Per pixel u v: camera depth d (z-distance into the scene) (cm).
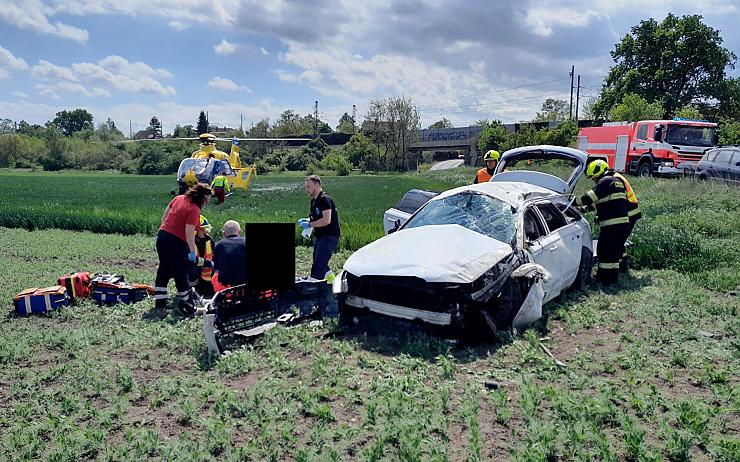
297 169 8569
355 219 1797
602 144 3234
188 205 776
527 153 1105
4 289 929
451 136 9306
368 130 8862
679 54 5206
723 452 396
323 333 681
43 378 562
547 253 762
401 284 635
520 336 664
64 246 1395
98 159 9125
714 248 1113
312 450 414
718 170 2316
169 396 518
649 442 418
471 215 778
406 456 397
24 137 9538
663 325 700
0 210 1889
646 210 1703
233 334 663
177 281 782
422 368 561
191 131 10975
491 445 422
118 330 720
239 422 464
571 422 440
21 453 423
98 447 431
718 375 527
